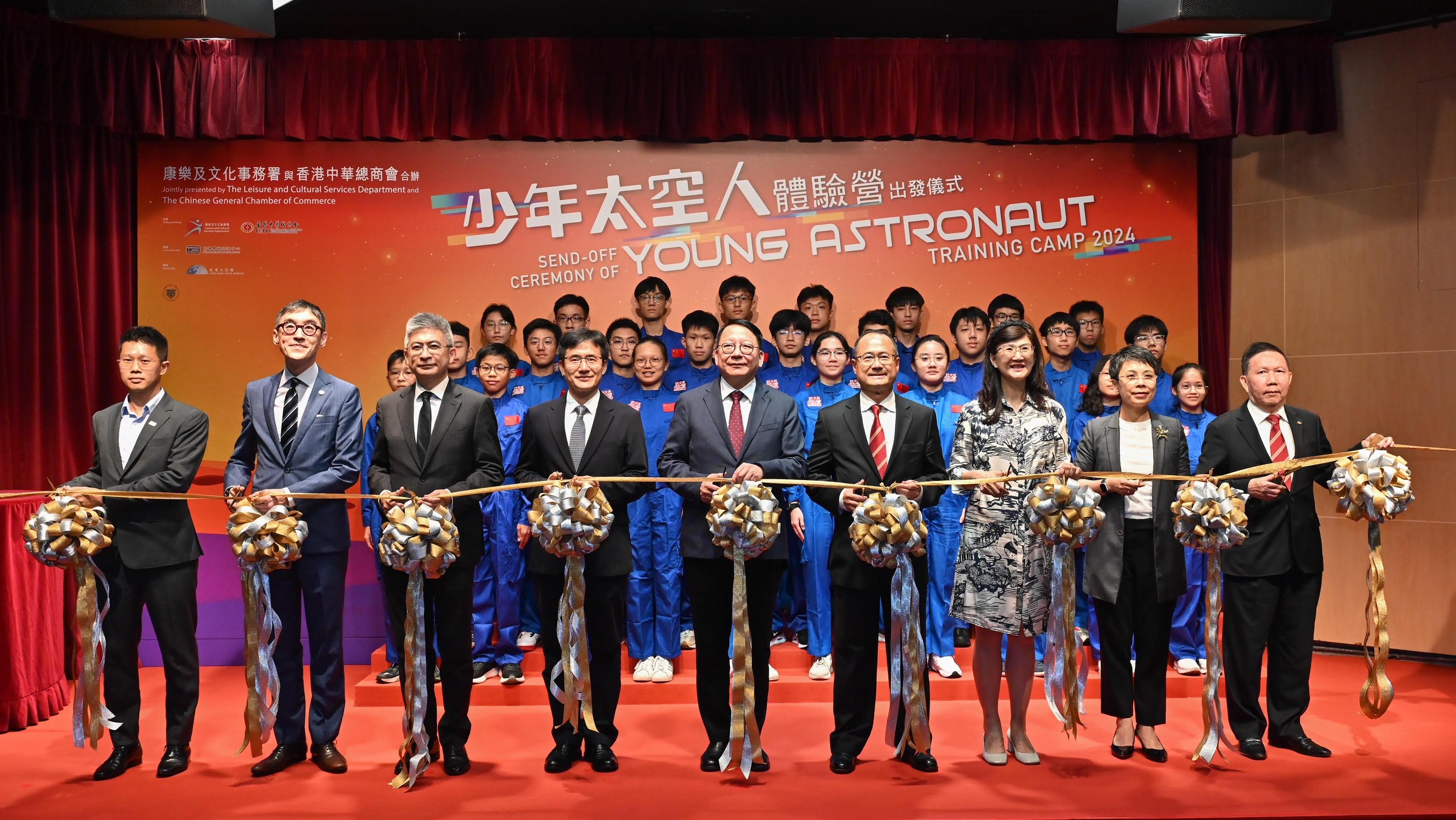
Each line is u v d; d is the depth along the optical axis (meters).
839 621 3.29
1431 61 4.97
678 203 5.29
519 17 5.07
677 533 4.41
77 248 4.90
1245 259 5.39
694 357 4.88
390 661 4.43
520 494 4.47
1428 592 4.96
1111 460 3.44
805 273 5.32
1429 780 3.19
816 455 3.32
